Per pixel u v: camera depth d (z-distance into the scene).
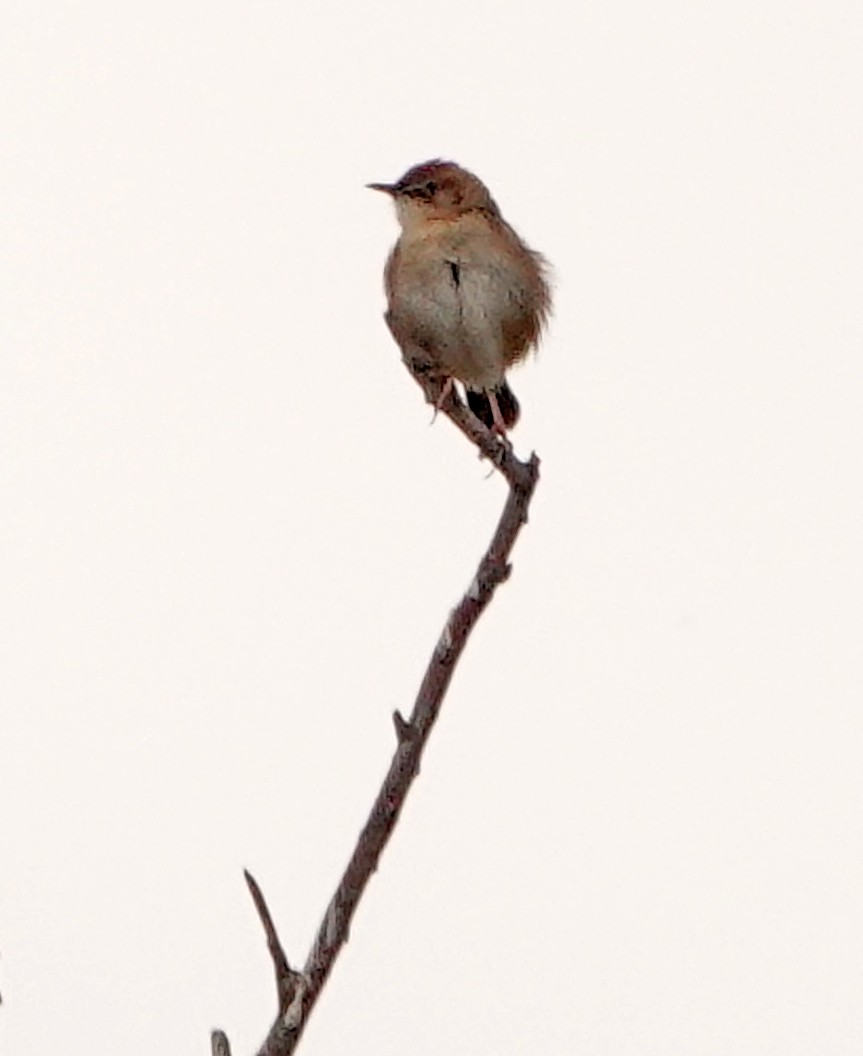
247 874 6.39
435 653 7.05
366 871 6.72
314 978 6.58
